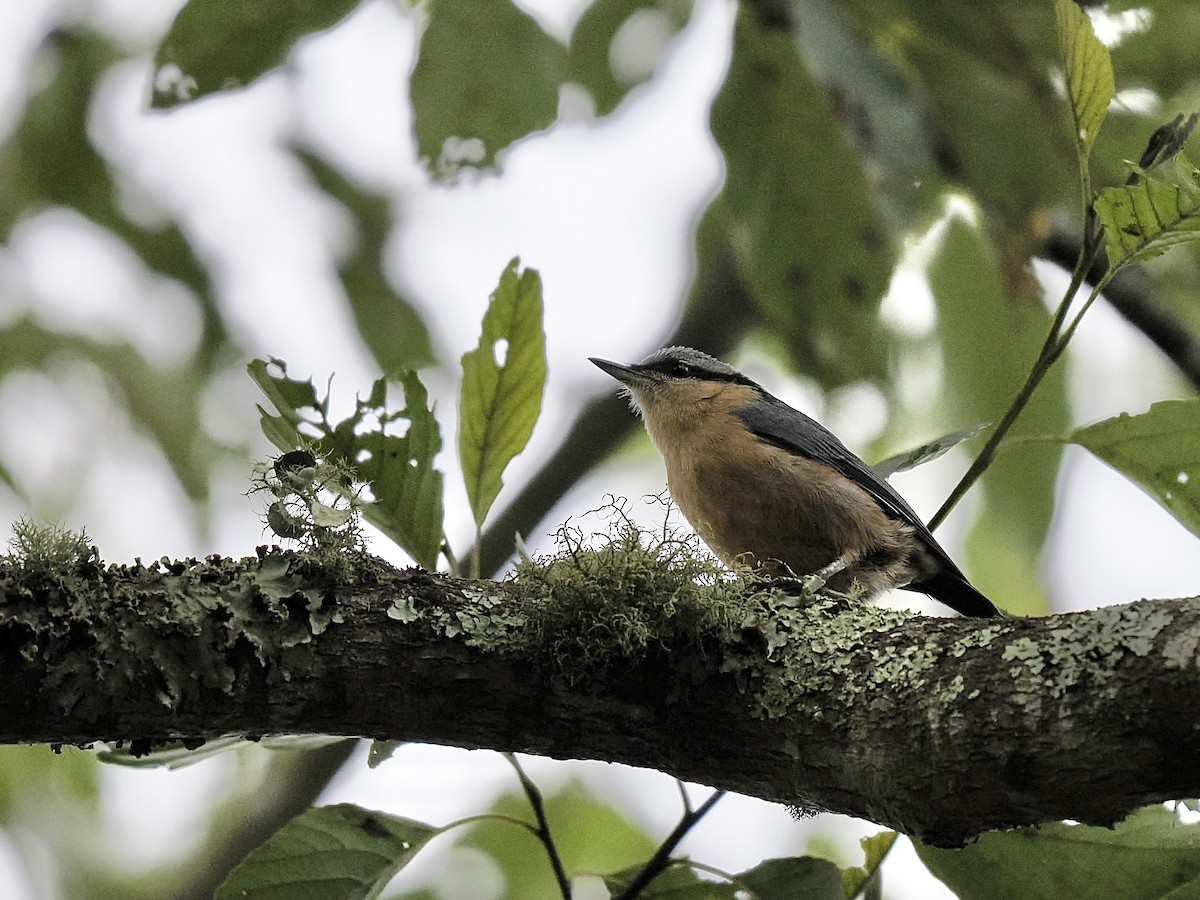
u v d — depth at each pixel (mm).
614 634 6098
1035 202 7938
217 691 5785
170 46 7703
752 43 8180
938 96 7902
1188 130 6957
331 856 6988
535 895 10789
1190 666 5008
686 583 6242
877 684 5801
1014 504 9875
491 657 6141
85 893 11734
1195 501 7387
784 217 8438
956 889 6953
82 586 5695
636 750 6250
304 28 7750
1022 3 7676
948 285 10031
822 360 8758
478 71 7891
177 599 5785
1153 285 10328
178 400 10961
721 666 6090
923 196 8484
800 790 6035
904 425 11062
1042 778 5273
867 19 7965
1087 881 6715
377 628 6043
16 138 10789
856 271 8492
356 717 6051
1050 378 9906
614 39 9961
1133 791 5148
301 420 6930
